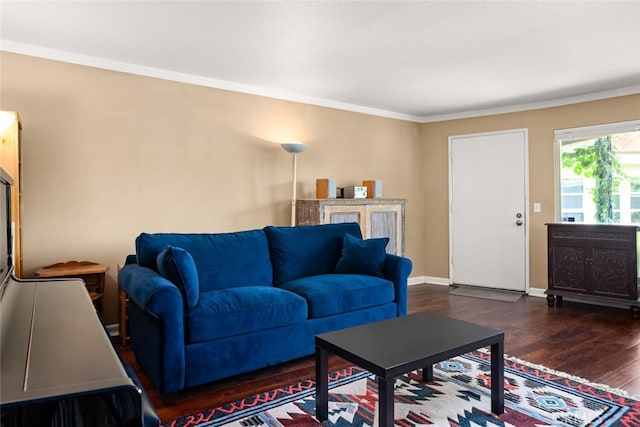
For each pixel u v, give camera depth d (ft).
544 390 8.07
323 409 7.04
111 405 2.31
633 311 13.32
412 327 7.65
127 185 12.19
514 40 10.39
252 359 8.55
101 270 10.71
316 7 8.68
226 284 9.97
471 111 18.40
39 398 2.17
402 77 13.44
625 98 14.75
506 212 17.62
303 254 11.59
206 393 8.05
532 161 16.97
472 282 18.57
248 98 14.52
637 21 9.30
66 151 11.27
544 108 16.66
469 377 8.71
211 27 9.64
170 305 7.45
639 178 14.82
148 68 12.46
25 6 8.59
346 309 10.07
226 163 14.06
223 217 14.01
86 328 3.59
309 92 15.38
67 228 11.29
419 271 19.56
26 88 10.73
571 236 14.82
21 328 3.58
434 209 19.49
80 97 11.44
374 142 18.12
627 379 8.58
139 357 8.79
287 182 15.55
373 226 16.28
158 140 12.70
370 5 8.56
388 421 5.82
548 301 15.17
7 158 9.29
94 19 9.23
